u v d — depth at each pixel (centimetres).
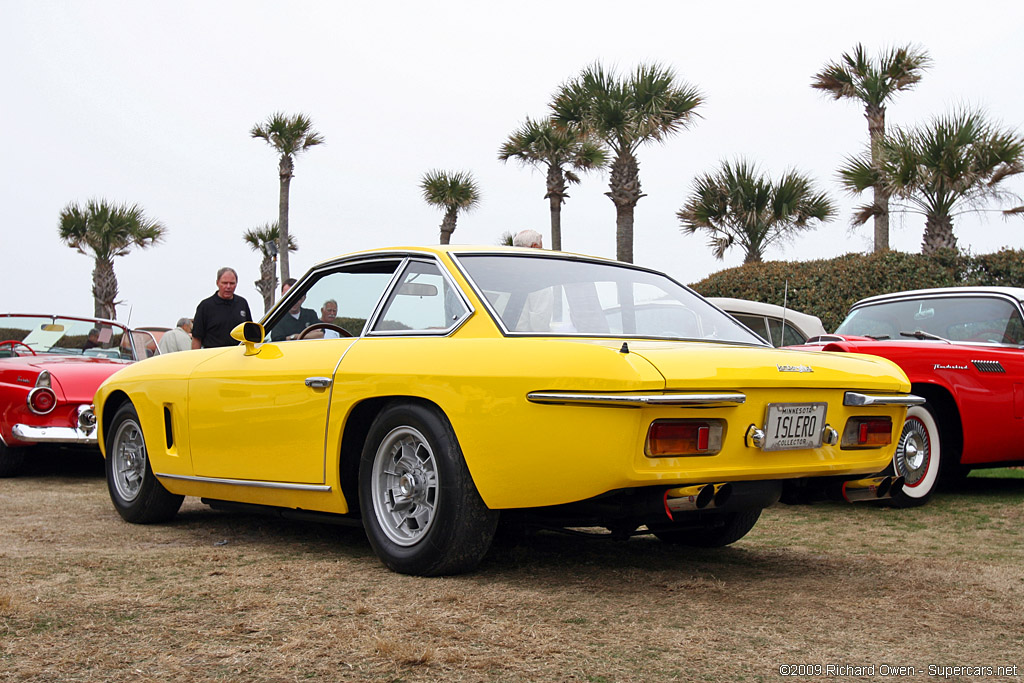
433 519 367
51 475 799
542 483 338
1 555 423
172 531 505
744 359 350
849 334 761
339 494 407
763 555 448
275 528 514
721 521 433
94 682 254
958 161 1574
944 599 355
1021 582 385
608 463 321
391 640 288
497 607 332
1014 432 650
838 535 512
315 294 462
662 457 326
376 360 393
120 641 290
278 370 436
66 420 748
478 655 277
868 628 314
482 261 405
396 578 377
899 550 466
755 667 271
